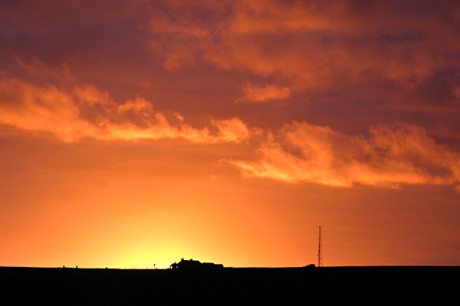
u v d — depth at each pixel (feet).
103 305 537.65
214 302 556.92
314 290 598.34
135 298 572.51
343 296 574.15
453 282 609.42
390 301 556.10
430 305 542.16
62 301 556.10
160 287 623.36
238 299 569.64
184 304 547.90
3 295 578.25
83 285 637.71
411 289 590.55
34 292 595.47
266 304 551.59
